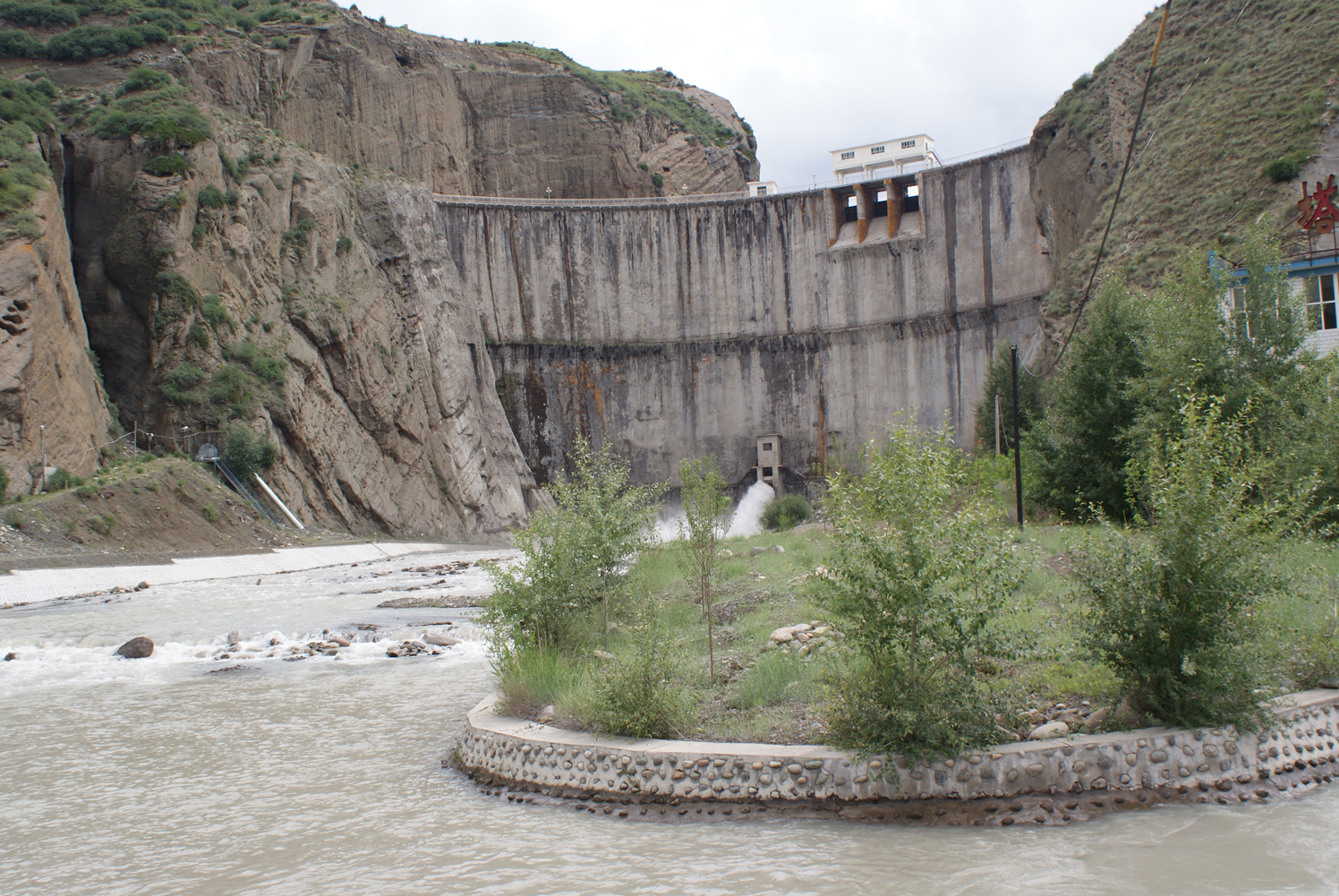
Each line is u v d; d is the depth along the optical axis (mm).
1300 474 21359
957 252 83812
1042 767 10617
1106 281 33031
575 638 16188
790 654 14781
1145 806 10477
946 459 11758
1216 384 25500
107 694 19781
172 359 67375
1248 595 11438
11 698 19562
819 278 90188
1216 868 8984
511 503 89562
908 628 11109
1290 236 42156
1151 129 59938
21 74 77250
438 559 61125
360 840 10500
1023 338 80000
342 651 24094
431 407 85250
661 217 93125
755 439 91625
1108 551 12242
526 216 93312
